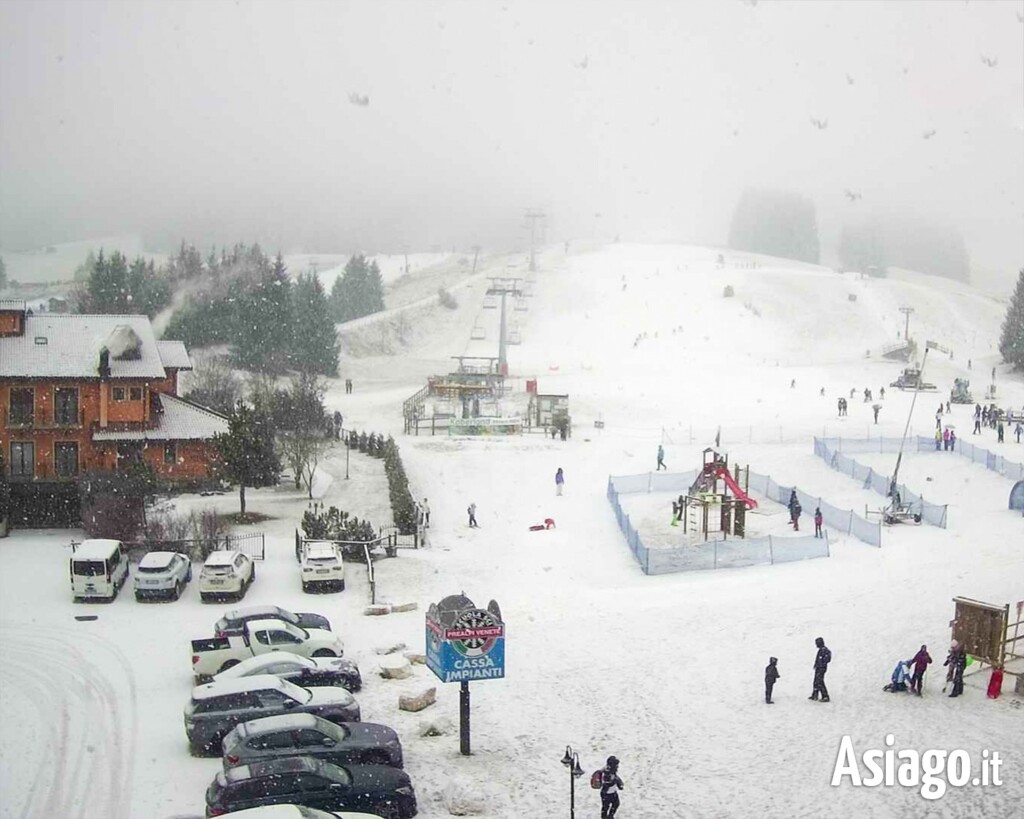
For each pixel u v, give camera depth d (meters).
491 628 24.30
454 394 95.12
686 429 83.06
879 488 57.94
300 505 57.12
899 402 97.44
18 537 48.12
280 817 17.50
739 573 43.47
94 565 37.22
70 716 26.14
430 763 23.83
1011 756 22.77
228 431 55.59
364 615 36.47
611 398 100.31
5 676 29.19
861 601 36.44
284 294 114.81
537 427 84.31
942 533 48.19
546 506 58.50
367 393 109.06
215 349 112.75
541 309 174.50
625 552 48.28
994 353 148.00
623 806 21.36
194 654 28.72
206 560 39.25
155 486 51.38
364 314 184.00
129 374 56.50
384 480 65.00
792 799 21.34
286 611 32.22
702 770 23.08
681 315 164.50
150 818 20.34
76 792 21.55
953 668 26.89
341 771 20.66
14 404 54.91
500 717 26.86
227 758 21.27
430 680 29.77
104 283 120.56
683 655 31.58
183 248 138.88
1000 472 59.09
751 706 26.95
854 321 164.62
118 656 31.22
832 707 26.50
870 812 20.55
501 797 21.94
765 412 92.00
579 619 36.19
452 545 50.03
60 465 55.66
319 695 25.00
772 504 58.12
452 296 182.75
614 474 66.38
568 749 20.39
